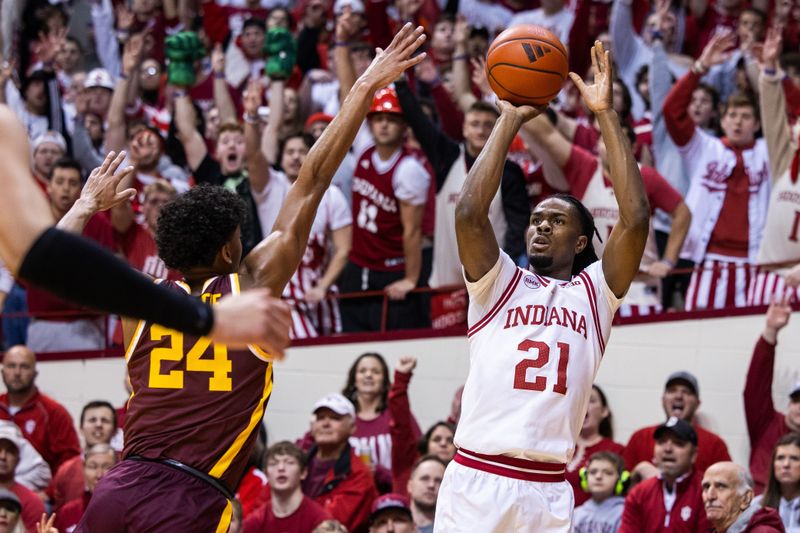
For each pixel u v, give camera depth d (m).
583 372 6.20
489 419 6.14
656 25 15.34
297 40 17.41
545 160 13.02
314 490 11.23
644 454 11.38
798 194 12.89
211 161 15.09
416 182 13.45
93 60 20.55
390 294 13.48
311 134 14.81
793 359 12.58
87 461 11.31
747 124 13.66
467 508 6.12
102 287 2.98
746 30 16.25
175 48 15.27
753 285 13.19
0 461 11.30
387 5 18.00
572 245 6.57
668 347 13.02
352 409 11.39
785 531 8.94
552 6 18.12
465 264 6.30
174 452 5.24
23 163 3.14
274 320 3.22
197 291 5.41
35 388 13.05
